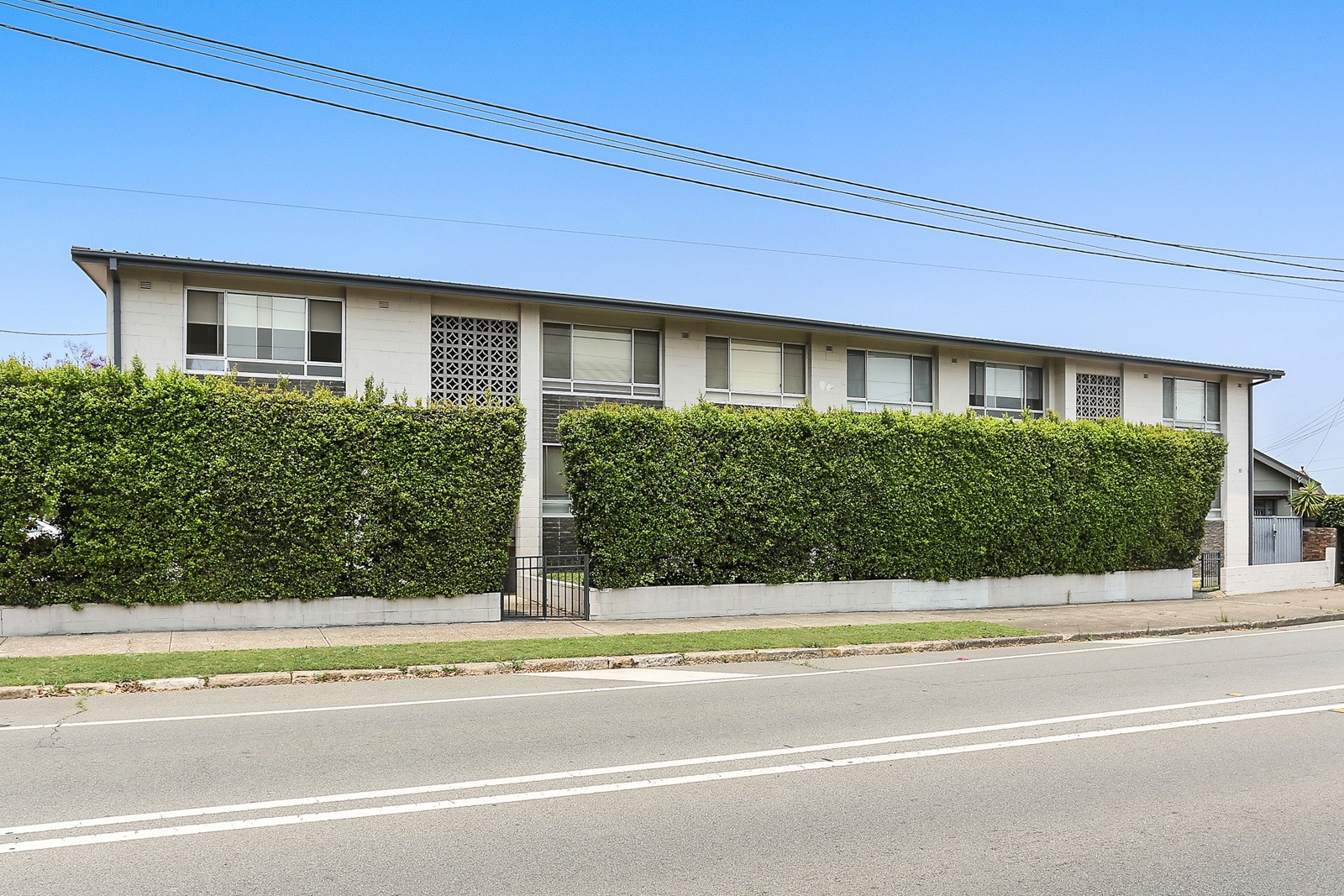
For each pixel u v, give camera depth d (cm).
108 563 1356
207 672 1078
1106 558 2141
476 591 1573
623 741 793
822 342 2600
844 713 921
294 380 2008
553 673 1188
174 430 1380
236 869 495
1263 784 673
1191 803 629
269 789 640
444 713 911
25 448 1311
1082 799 634
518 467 1586
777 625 1630
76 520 1337
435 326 2148
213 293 1961
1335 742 805
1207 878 498
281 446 1436
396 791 638
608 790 646
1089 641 1627
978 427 1977
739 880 489
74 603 1347
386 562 1506
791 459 1798
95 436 1343
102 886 471
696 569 1733
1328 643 1570
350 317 2056
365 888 473
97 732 811
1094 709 950
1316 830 575
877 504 1878
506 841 544
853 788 657
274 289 2005
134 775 670
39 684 994
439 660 1189
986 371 2889
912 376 2758
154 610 1390
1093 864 516
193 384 1392
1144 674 1192
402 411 1512
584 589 1667
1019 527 2016
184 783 649
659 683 1111
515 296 2155
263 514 1426
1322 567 2700
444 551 1538
